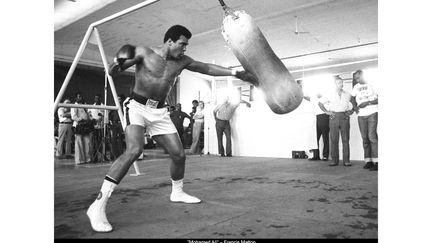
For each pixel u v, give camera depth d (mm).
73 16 8641
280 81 2109
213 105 8312
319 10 8156
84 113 6305
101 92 12391
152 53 2051
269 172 4359
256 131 7527
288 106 2133
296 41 10359
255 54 2092
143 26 9289
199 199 2506
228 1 7695
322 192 2861
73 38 10508
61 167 5273
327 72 13172
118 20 8812
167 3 7789
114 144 6695
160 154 8344
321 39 10133
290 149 7070
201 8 8109
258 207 2309
